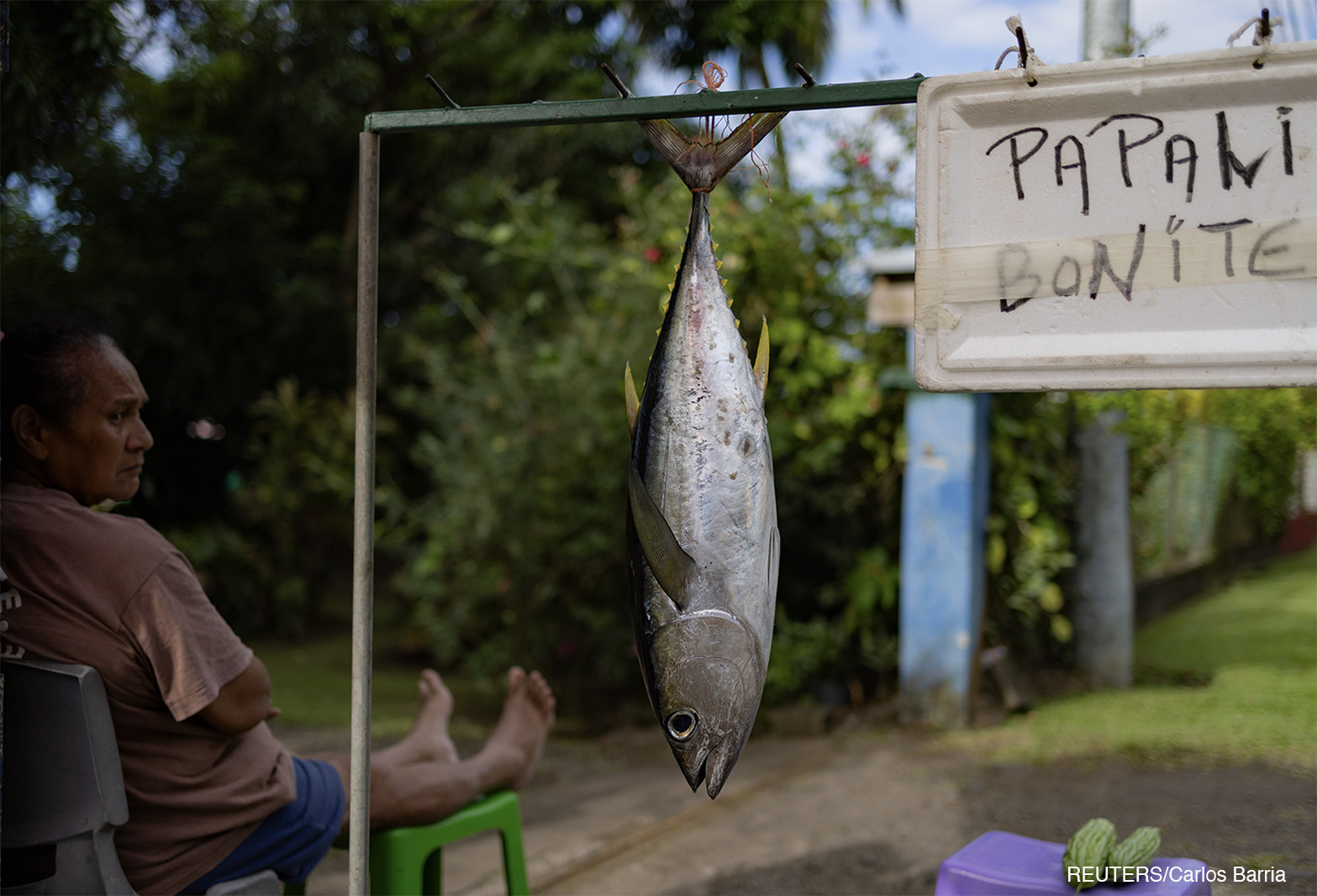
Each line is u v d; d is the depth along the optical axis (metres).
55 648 1.71
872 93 1.26
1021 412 5.31
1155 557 7.05
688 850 3.28
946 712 4.68
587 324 5.87
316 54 9.14
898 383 4.82
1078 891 1.79
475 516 5.71
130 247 8.36
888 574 5.22
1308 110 1.13
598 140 10.02
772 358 5.48
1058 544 5.16
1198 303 1.17
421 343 9.41
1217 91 1.16
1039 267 1.21
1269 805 3.11
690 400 1.26
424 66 10.41
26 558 1.73
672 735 1.24
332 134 9.55
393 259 10.18
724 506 1.24
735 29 10.21
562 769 4.61
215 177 8.78
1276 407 5.84
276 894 1.90
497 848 3.44
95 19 2.85
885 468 5.32
